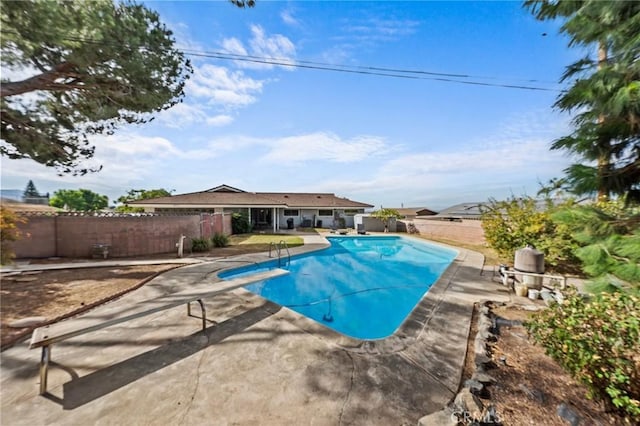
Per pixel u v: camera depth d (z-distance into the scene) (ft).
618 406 6.63
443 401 8.34
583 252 7.06
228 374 9.62
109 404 8.07
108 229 32.22
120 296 17.90
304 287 27.22
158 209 69.97
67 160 29.71
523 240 26.22
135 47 23.79
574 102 7.13
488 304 17.33
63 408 7.87
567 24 7.20
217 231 49.11
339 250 46.98
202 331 13.07
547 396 8.12
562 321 8.16
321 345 11.81
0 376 9.32
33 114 25.90
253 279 18.11
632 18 5.93
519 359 10.39
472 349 11.62
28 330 12.54
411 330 13.57
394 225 74.84
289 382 9.19
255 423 7.43
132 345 11.62
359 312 21.16
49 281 20.70
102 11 21.88
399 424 7.44
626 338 6.73
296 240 52.90
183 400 8.27
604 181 7.00
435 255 44.19
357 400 8.34
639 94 5.64
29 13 19.01
